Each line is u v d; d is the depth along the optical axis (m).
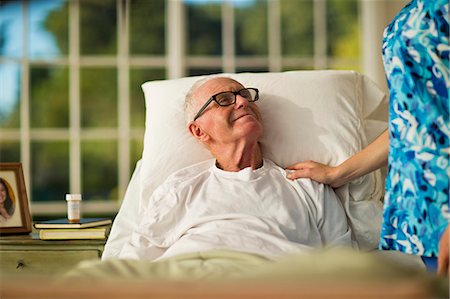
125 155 5.87
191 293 1.17
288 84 3.06
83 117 9.02
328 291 1.15
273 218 2.64
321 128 2.98
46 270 2.97
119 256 2.68
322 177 2.79
